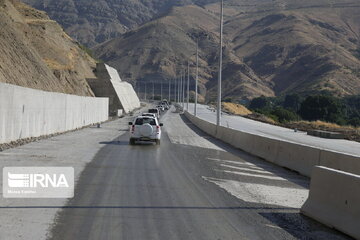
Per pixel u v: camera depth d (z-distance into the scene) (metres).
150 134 33.47
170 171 19.81
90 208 12.21
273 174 20.66
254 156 28.28
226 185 16.73
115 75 138.00
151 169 20.27
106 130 50.41
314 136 58.19
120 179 17.16
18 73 49.16
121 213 11.77
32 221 10.69
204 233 10.19
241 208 12.97
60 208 12.11
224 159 25.95
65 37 117.94
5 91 27.22
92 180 16.67
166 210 12.30
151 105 194.75
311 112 129.62
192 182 17.03
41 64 63.06
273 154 25.25
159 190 15.17
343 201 10.97
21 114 30.73
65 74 79.62
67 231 9.91
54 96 40.28
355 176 10.71
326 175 11.88
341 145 45.84
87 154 25.33
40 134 35.97
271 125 81.12
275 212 12.66
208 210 12.52
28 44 64.06
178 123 74.31
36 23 101.25
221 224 11.07
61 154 24.55
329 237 10.29
